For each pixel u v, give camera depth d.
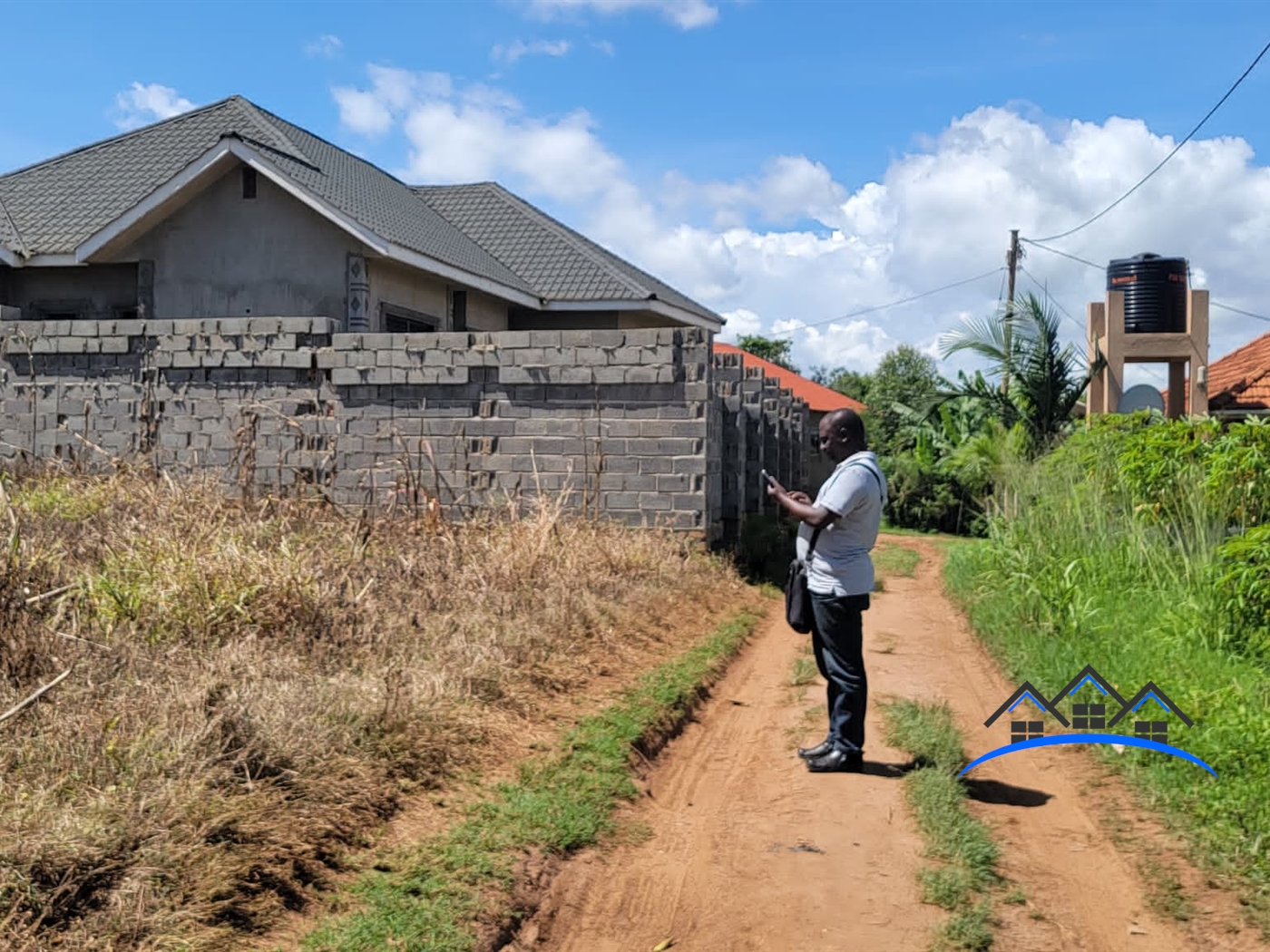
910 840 4.99
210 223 17.09
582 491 12.95
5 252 17.42
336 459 13.49
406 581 8.51
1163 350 18.70
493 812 4.86
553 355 12.97
